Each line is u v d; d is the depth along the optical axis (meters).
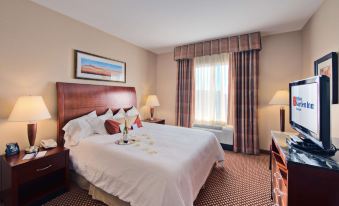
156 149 1.91
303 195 1.12
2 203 1.85
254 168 2.77
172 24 2.92
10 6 2.00
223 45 3.54
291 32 3.18
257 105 3.34
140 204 1.47
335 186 1.05
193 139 2.36
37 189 1.94
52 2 2.24
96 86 3.01
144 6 2.34
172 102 4.58
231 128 3.63
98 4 2.29
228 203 1.90
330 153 1.26
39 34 2.29
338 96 1.78
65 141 2.31
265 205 1.87
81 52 2.82
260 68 3.45
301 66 3.09
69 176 2.21
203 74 3.99
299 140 1.54
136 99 4.01
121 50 3.64
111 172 1.75
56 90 2.48
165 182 1.39
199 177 1.85
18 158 1.79
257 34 3.20
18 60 2.09
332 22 1.92
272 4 2.27
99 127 2.55
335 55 1.80
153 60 4.69
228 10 2.43
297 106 1.68
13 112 1.86
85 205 1.83
